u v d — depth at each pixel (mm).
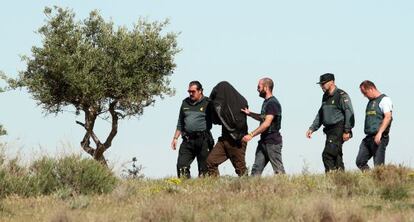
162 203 33375
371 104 51688
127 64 117062
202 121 54969
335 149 51844
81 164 48750
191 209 34156
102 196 44594
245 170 51750
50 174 48719
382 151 51344
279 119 50562
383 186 40125
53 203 41562
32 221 35375
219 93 51875
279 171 50312
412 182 43906
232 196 40438
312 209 31109
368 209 34312
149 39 120750
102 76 117750
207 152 55000
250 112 51438
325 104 52344
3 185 46406
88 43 120188
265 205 33750
